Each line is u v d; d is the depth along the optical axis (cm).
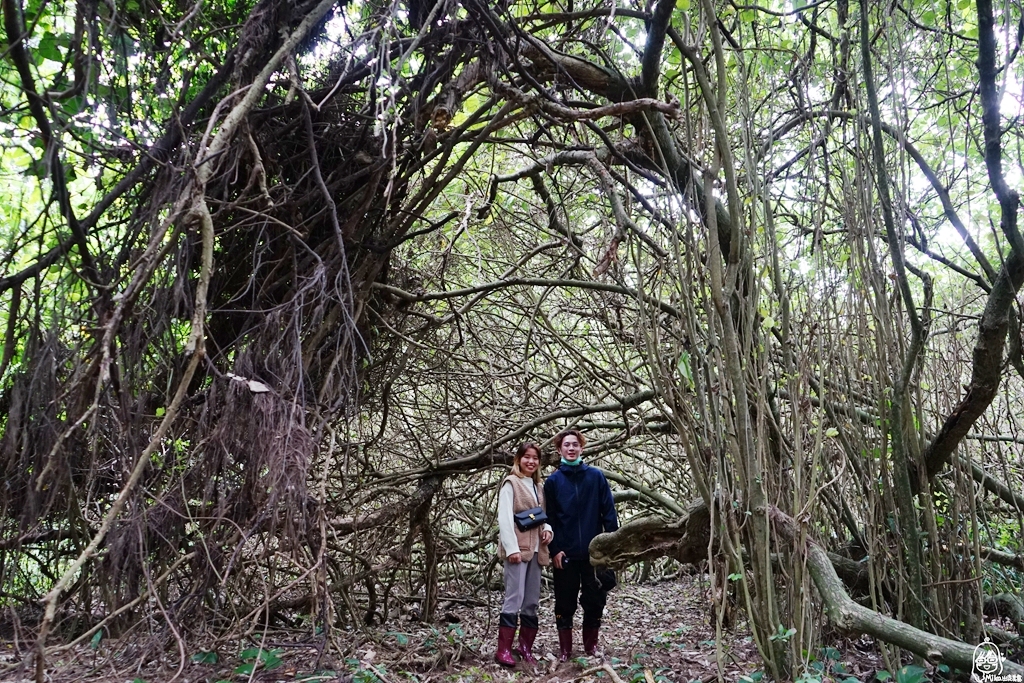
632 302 463
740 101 316
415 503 471
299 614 433
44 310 298
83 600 319
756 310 305
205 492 271
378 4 309
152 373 292
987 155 286
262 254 297
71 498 314
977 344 307
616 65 373
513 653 409
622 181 347
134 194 293
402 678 345
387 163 310
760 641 291
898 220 336
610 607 589
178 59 295
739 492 292
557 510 408
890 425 326
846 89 343
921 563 325
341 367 329
